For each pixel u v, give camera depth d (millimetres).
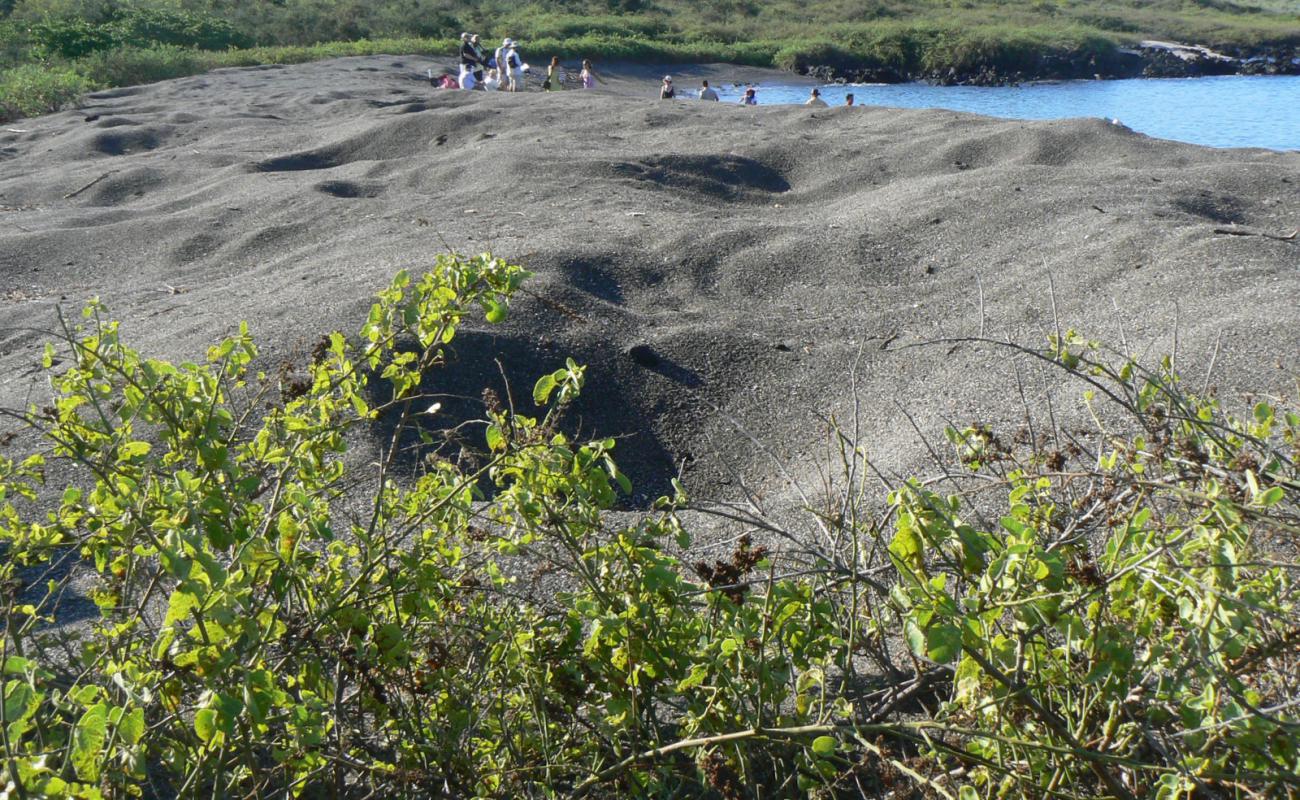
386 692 2164
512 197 8555
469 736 2105
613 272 6496
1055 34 39781
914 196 8055
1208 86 31547
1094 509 2207
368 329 2340
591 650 2119
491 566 2283
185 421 2051
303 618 2049
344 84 18891
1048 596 1675
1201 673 1705
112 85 21328
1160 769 1654
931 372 5117
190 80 19859
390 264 6586
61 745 1782
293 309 5590
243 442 2355
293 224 8102
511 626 2197
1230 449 2234
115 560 2170
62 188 10141
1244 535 1721
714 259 6824
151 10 30312
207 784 2064
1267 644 1773
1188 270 5742
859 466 4250
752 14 47875
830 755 1871
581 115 12328
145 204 9406
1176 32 46062
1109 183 7914
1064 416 4297
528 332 5332
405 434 4355
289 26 31812
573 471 2146
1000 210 7387
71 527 2211
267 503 2889
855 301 6258
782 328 5816
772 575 2125
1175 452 2205
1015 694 1661
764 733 1896
